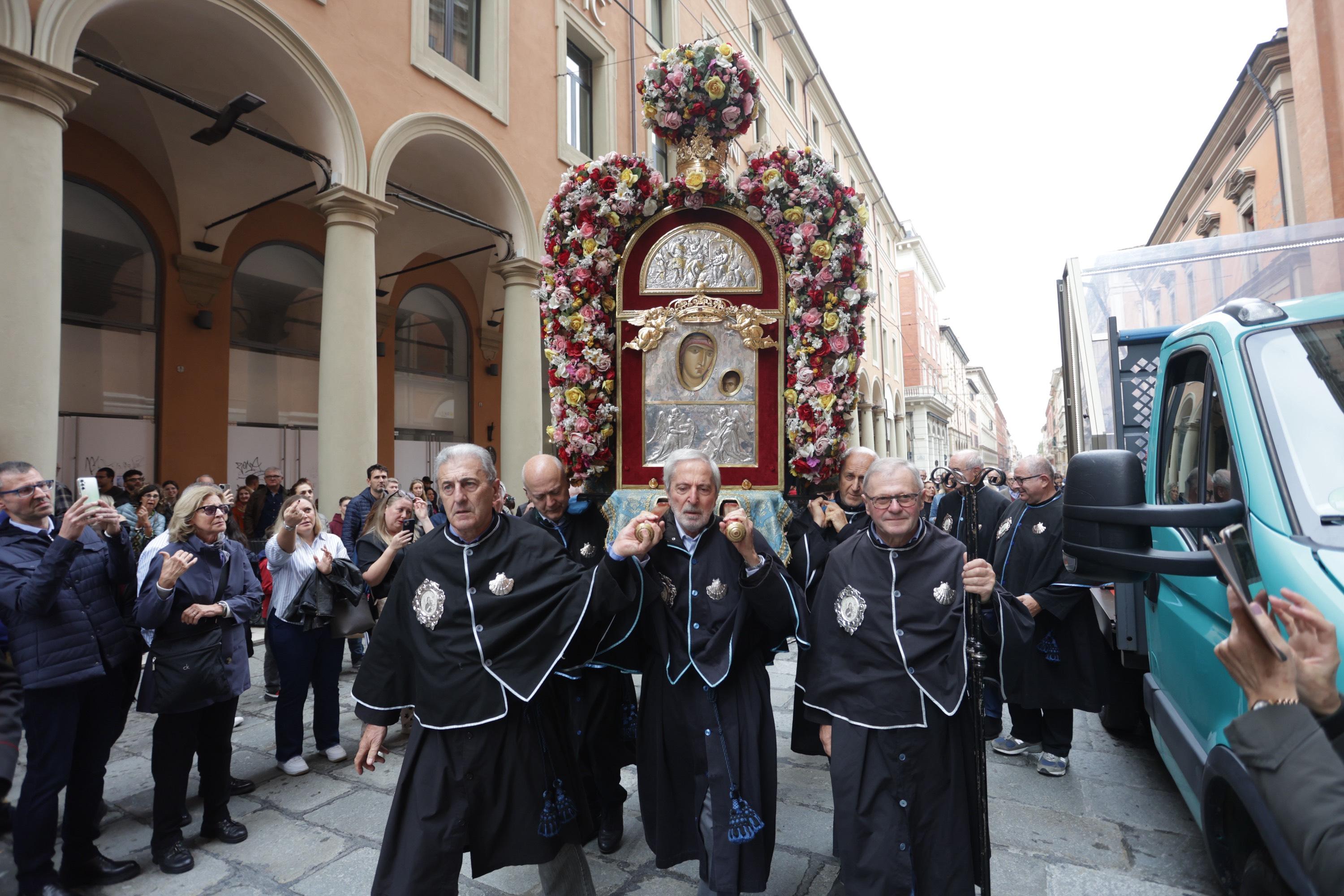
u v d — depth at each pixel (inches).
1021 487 159.6
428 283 547.5
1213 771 85.6
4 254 200.2
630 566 96.3
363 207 322.3
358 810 146.4
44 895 112.6
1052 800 144.2
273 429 441.1
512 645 94.0
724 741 98.7
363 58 338.6
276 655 166.9
